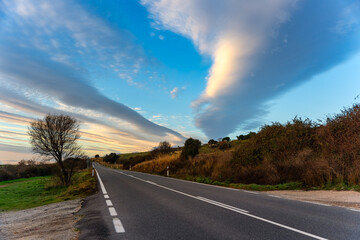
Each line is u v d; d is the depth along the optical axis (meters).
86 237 4.34
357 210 6.29
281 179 12.76
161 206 7.25
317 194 9.43
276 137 15.77
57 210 7.95
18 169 50.41
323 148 12.79
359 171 9.97
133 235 4.36
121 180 18.59
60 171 23.73
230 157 19.05
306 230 4.47
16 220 7.09
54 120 23.06
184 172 24.28
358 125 11.50
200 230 4.58
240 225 4.90
